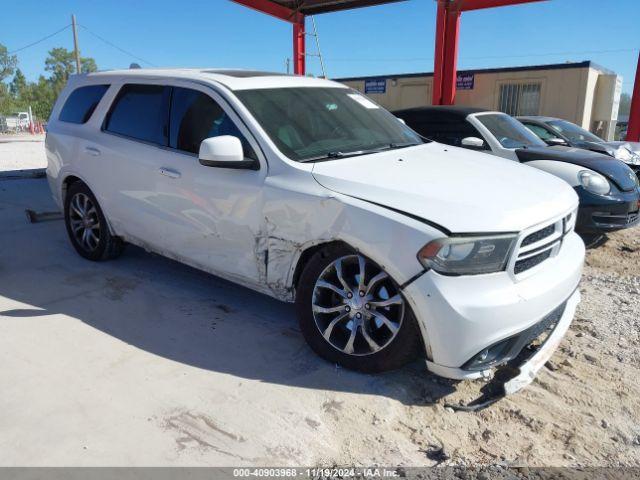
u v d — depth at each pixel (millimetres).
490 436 2830
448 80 14414
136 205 4492
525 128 7559
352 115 4359
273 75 4480
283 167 3523
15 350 3523
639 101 14086
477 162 3955
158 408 2941
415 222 2914
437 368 2969
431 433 2838
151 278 4855
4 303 4270
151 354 3514
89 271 5016
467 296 2836
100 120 4918
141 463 2529
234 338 3758
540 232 3164
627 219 6156
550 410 3049
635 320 4238
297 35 14789
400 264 2922
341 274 3254
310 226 3291
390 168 3510
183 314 4125
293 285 3570
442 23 13898
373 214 3023
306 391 3129
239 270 3822
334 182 3291
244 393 3100
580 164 6262
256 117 3775
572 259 3467
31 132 49531
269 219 3510
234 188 3695
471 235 2846
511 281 2961
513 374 3318
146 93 4590
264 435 2746
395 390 3158
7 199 8469
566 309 3602
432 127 7363
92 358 3445
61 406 2938
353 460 2609
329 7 14078
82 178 4988
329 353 3379
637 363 3561
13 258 5398
